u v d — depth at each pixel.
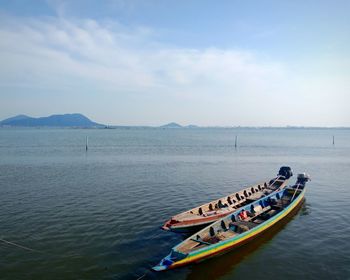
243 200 32.22
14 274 18.42
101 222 27.19
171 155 83.12
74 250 21.69
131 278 18.30
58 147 103.50
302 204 34.31
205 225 25.05
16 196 35.69
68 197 35.47
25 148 98.06
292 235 24.98
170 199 35.28
